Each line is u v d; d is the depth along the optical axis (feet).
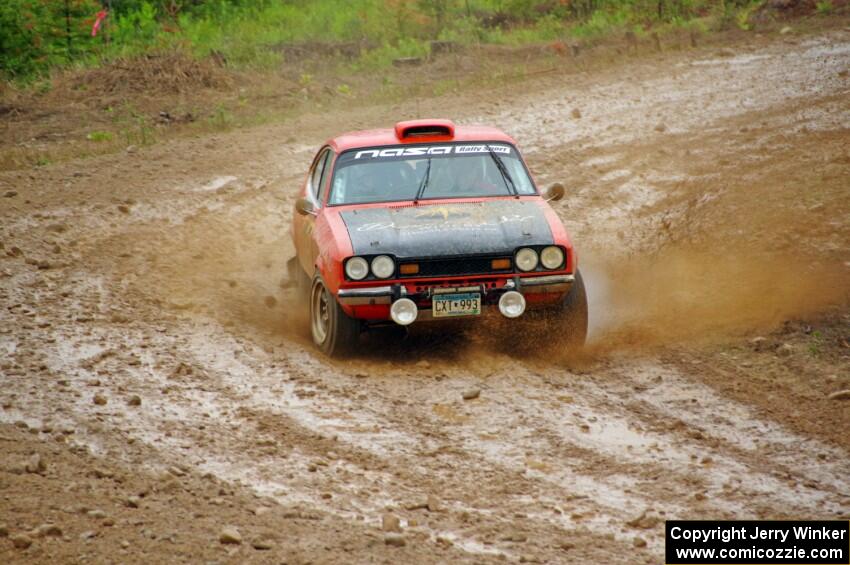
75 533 37.78
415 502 43.19
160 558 36.24
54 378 57.41
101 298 74.02
